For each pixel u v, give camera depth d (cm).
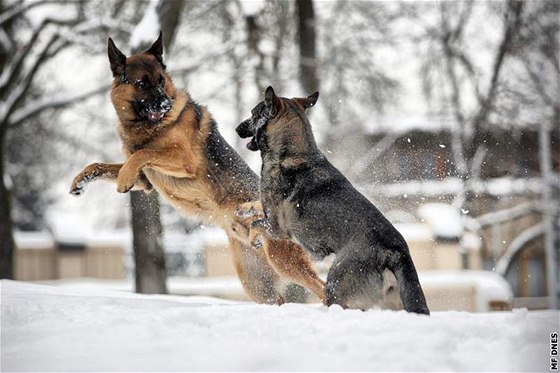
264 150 692
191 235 2317
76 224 3150
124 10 1825
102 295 787
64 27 1750
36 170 2972
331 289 625
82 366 414
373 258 611
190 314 534
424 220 2022
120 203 3038
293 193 668
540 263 2822
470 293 1658
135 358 426
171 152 782
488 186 2625
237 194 826
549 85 2433
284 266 788
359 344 443
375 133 2405
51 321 534
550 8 2312
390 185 1866
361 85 1995
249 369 406
